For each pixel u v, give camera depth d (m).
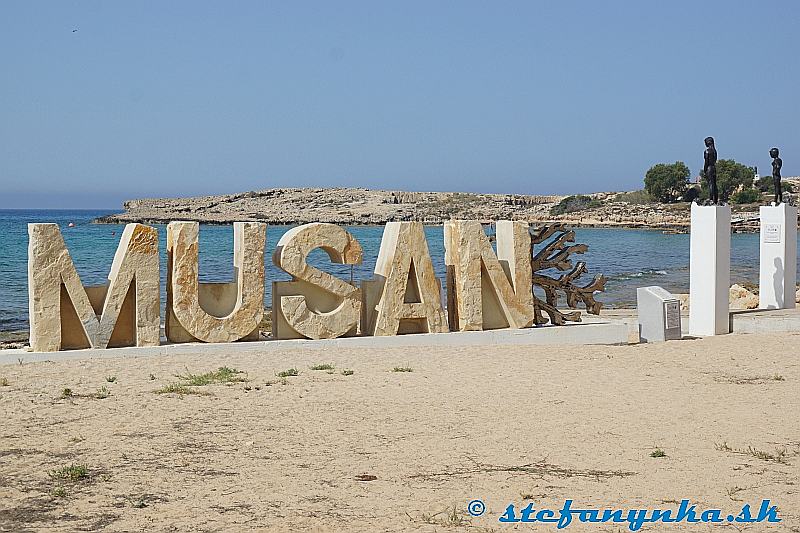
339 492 7.18
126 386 11.61
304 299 15.09
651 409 10.32
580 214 120.31
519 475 7.64
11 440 8.86
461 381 12.07
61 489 7.27
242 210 125.62
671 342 16.19
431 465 7.97
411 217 114.00
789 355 14.44
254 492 7.20
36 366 12.98
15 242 55.31
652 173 127.94
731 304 23.28
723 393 11.31
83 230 76.38
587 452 8.39
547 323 17.77
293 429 9.33
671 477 7.57
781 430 9.27
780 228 20.97
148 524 6.44
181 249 14.33
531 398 10.95
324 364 13.35
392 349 14.97
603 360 13.98
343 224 106.19
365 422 9.63
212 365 13.23
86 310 13.75
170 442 8.80
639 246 68.19
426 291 15.89
